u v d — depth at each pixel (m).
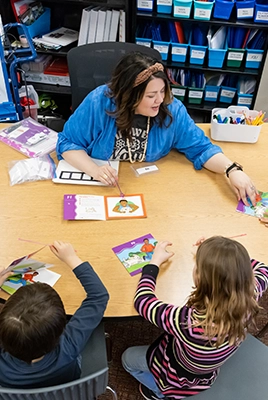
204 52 2.60
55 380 1.02
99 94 1.58
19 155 1.71
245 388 1.21
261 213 1.45
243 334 1.03
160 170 1.67
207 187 1.58
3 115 2.32
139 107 1.49
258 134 1.79
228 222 1.42
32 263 1.15
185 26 2.62
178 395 1.21
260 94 2.76
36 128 1.88
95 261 1.25
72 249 1.22
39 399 0.89
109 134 1.61
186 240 1.34
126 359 1.41
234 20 2.48
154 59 1.45
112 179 1.55
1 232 1.33
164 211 1.45
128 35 2.62
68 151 1.66
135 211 1.44
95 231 1.36
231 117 1.83
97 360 1.20
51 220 1.39
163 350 1.23
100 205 1.46
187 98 2.96
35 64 2.88
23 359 0.92
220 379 1.24
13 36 2.65
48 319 0.90
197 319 1.01
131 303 1.14
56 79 2.94
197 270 1.02
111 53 1.91
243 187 1.50
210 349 1.03
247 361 1.29
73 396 0.93
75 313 1.07
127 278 1.21
